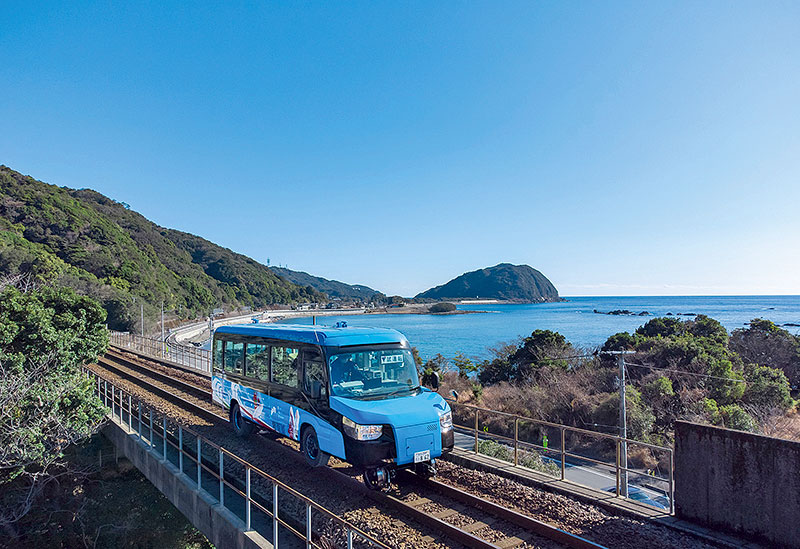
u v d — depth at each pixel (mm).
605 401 27469
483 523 6840
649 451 23938
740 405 27109
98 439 16641
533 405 31141
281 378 9906
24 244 67438
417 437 7711
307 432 8945
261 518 7988
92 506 14906
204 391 18219
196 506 8781
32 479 13828
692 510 6180
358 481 8406
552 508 7078
